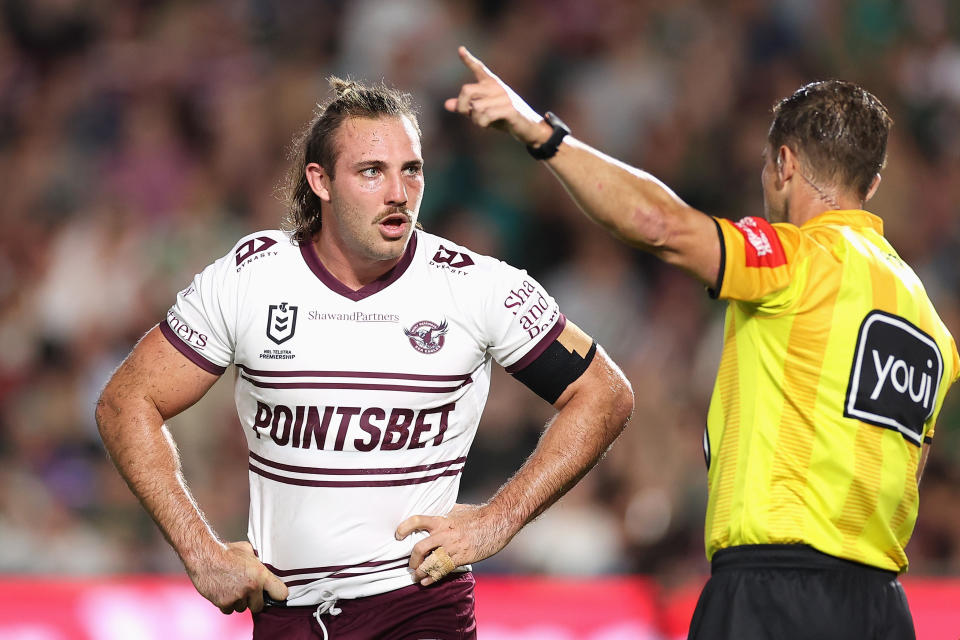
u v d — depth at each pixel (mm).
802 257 11602
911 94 38719
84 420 30453
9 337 32688
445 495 12734
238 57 39250
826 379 11523
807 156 12289
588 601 19656
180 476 12688
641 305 32156
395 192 12086
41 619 18703
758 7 38781
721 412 12031
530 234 34719
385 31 38188
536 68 37781
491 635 19297
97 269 33625
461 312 12531
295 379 12312
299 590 12492
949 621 19406
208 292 12609
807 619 11328
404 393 12320
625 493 26594
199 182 36469
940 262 35531
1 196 36281
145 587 19172
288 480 12422
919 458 12375
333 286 12492
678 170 36031
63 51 39719
